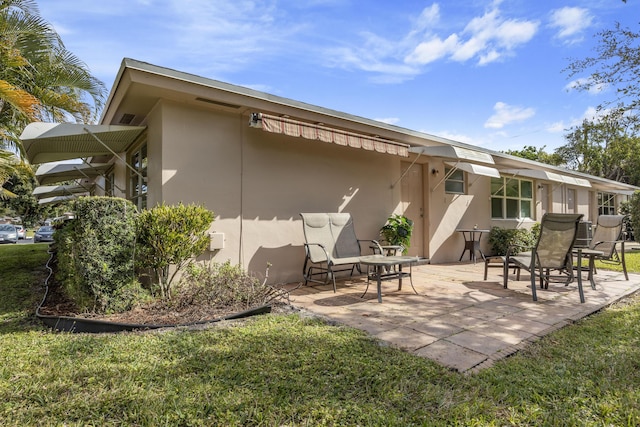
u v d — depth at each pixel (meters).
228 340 3.10
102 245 3.81
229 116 5.57
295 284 5.95
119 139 6.20
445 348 3.01
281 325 3.54
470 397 2.21
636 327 3.59
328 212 6.65
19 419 1.95
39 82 8.45
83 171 10.01
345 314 4.06
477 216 10.03
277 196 6.01
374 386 2.33
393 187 7.76
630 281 6.15
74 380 2.38
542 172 10.02
